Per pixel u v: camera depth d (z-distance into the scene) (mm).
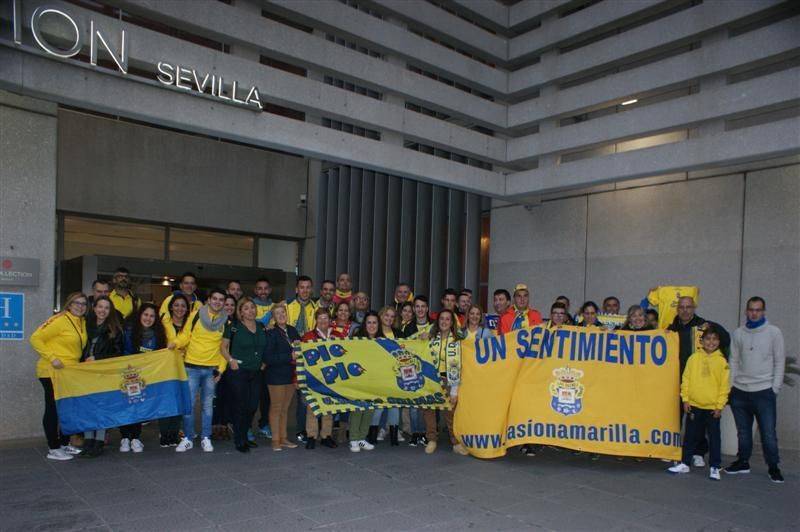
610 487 6434
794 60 9148
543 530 5098
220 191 14227
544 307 12312
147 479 6277
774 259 9258
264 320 8477
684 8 10320
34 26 7059
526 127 12211
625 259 11094
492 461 7449
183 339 7465
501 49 12406
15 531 4816
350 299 9414
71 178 12266
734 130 9016
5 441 7680
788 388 8977
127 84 7801
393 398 7832
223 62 8719
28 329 7863
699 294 10078
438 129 11117
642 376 7441
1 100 7734
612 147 11344
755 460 7855
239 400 7488
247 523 5094
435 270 12867
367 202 13602
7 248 7715
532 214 12688
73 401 6969
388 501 5766
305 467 6906
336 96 9836
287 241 15594
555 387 7543
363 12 10453
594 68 11094
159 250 13594
